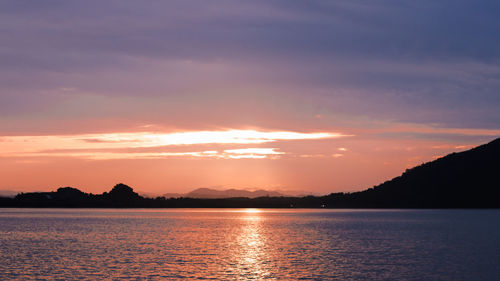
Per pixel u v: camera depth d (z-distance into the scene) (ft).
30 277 189.06
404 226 535.19
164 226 557.33
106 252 272.72
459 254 258.57
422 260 235.61
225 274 197.98
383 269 208.64
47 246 305.73
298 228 521.65
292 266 218.79
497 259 237.45
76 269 207.92
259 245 318.65
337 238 374.43
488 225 538.06
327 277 191.01
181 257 250.78
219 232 453.99
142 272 201.57
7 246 304.09
